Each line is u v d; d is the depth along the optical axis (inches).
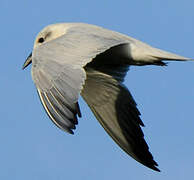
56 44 553.6
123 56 617.0
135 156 645.3
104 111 649.0
